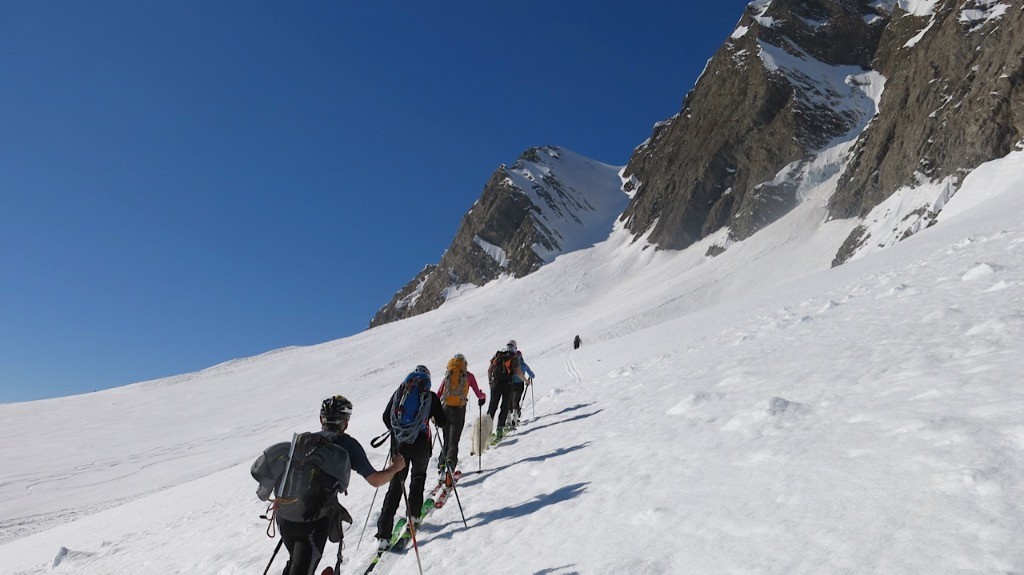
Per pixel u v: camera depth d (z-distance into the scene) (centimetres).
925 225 5444
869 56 12756
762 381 717
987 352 538
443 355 9462
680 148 14512
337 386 8412
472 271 16562
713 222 11750
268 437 4934
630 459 573
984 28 7238
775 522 331
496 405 1001
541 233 15788
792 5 13925
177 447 5272
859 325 922
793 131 11156
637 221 14262
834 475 365
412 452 589
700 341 1602
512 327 10531
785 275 7700
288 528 397
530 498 585
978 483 293
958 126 5969
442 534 583
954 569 239
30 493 3766
